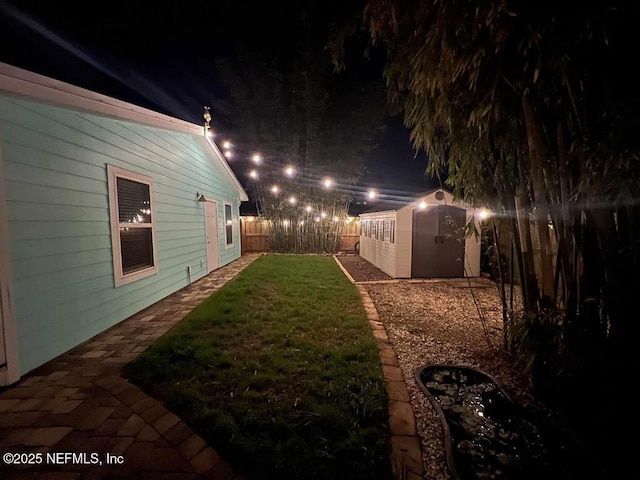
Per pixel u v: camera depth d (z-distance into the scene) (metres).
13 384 2.30
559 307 2.17
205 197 6.95
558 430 1.90
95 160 3.42
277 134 11.24
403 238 6.98
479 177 2.61
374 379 2.35
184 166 5.90
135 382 2.32
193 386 2.23
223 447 1.63
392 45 2.37
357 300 4.57
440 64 1.75
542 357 2.13
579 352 1.86
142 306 4.32
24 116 2.52
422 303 4.77
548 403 2.12
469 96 1.93
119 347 3.02
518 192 2.35
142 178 4.39
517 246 2.50
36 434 1.74
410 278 7.02
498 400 2.22
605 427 1.75
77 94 2.72
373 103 10.84
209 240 7.40
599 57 1.46
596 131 1.54
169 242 5.24
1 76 2.12
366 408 1.96
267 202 12.02
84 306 3.19
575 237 1.84
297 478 1.46
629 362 1.66
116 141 3.80
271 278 6.22
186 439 1.70
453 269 7.11
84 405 2.02
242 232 12.88
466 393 2.31
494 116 1.95
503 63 1.72
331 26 3.12
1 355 2.25
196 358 2.65
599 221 1.63
